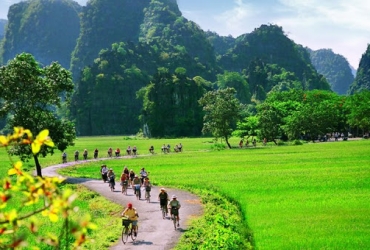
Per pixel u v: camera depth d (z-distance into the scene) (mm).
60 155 110062
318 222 31188
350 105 159625
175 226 30344
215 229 28500
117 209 39656
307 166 66250
